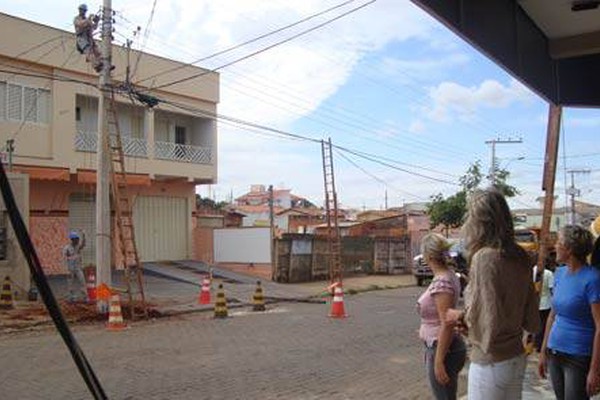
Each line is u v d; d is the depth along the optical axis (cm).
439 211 5412
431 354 500
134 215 3278
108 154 1841
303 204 8469
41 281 195
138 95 2211
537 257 1267
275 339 1425
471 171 5491
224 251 3403
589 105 1170
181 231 3522
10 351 1258
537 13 983
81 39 1875
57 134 2848
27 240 191
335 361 1162
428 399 885
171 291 2520
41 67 2806
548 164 1220
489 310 372
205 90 3484
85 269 2848
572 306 503
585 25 1033
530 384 888
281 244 3162
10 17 2698
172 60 3312
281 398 889
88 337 1451
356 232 4691
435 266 486
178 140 3541
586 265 512
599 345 479
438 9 773
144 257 3316
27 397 888
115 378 1004
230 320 1805
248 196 8394
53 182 2920
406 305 2252
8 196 187
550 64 1114
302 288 2931
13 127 2719
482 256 378
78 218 3027
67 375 1027
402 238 4069
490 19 894
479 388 378
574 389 506
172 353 1234
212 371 1063
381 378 1020
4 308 1881
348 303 2339
